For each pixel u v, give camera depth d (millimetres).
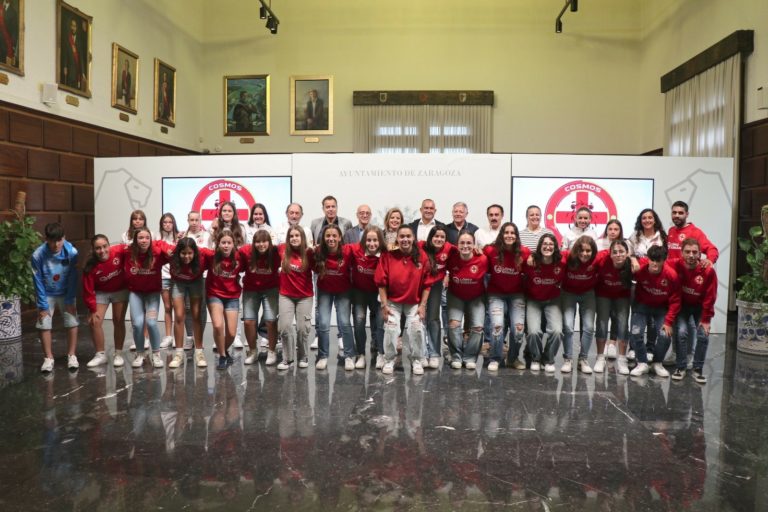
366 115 13406
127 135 10117
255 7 13508
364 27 13445
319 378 5000
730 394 4621
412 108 13383
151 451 3406
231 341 5438
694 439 3639
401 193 7707
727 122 9016
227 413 4070
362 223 6352
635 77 13203
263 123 13570
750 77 8586
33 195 7645
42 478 3061
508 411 4152
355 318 5414
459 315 5336
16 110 7285
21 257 6457
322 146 13555
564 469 3188
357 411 4125
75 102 8516
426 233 6391
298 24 13500
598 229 7598
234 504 2777
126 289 5359
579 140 13320
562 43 13281
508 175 7625
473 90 13297
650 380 5039
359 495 2871
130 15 10227
